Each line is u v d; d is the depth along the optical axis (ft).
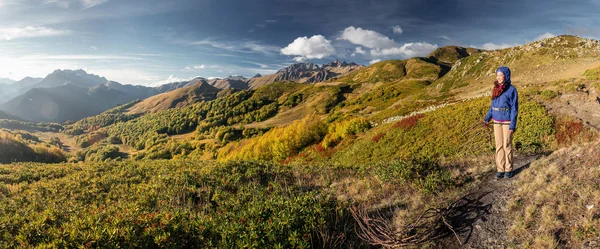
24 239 18.49
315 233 17.92
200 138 521.65
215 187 39.91
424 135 88.99
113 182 49.06
